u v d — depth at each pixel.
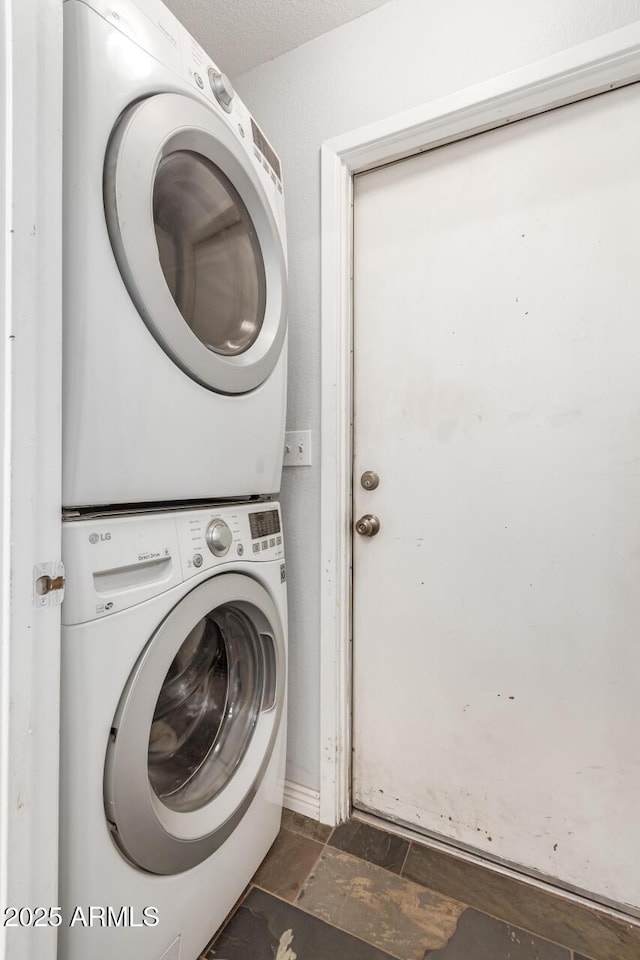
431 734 1.20
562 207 1.05
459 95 1.07
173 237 0.79
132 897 0.67
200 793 0.88
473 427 1.15
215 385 0.82
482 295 1.13
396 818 1.24
